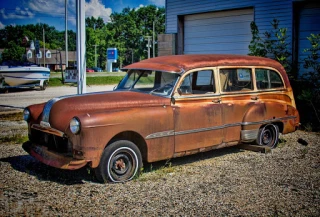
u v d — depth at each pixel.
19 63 22.42
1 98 17.88
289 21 11.83
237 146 7.79
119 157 5.49
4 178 5.63
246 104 7.04
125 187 5.30
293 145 8.19
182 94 6.11
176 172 6.12
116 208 4.57
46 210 4.46
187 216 4.36
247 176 5.91
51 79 31.44
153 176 5.86
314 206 4.72
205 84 6.50
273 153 7.43
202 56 6.84
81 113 5.37
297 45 12.00
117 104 5.60
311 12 11.64
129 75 6.70
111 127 5.26
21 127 10.19
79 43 10.02
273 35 12.23
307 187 5.42
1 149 7.52
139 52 124.69
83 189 5.20
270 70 7.66
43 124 5.67
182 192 5.15
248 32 13.05
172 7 14.93
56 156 5.36
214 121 6.49
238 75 7.00
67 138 5.31
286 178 5.82
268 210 4.57
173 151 6.00
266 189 5.31
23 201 4.73
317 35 10.58
